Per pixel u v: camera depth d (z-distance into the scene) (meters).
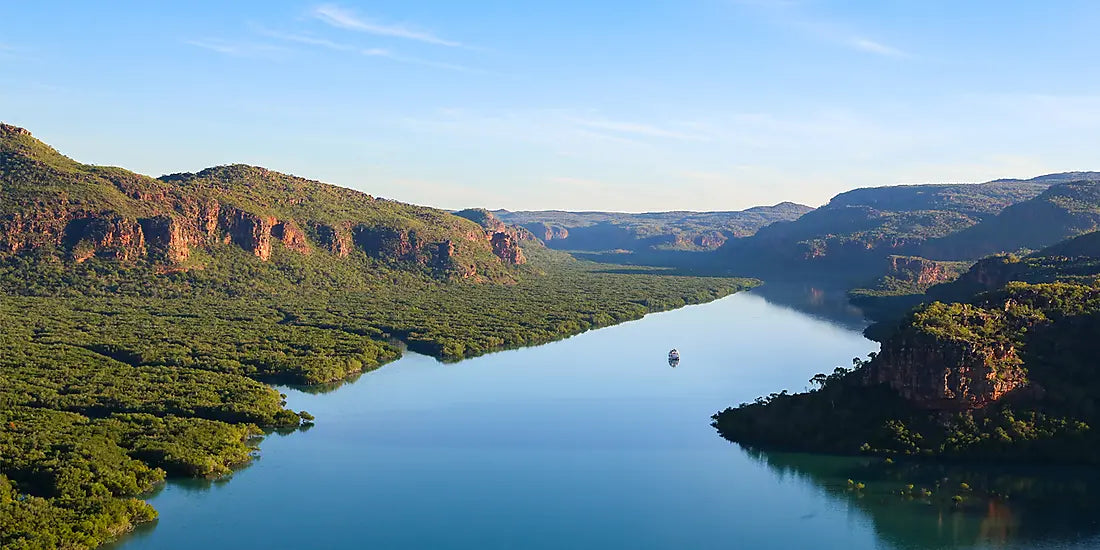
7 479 120.75
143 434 146.50
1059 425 141.88
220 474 140.00
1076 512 124.75
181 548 114.81
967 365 145.62
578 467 147.25
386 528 122.44
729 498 134.00
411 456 151.88
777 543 118.69
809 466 145.38
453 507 130.25
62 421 148.00
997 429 142.00
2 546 102.12
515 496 134.62
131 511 120.81
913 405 150.50
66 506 116.06
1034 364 150.25
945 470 139.88
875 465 143.38
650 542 119.38
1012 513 125.12
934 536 119.56
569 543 118.50
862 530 122.38
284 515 125.81
